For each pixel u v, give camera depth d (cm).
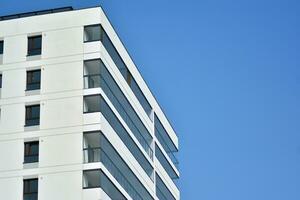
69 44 7400
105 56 7444
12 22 7612
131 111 8088
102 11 7512
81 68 7288
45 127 7138
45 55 7412
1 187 7019
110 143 7238
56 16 7544
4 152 7138
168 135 9575
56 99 7219
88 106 7162
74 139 7025
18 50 7500
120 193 7325
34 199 6919
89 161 6938
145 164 8331
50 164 6981
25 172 7019
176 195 9556
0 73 7450
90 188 6825
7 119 7256
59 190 6869
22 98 7306
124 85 7931
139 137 8256
